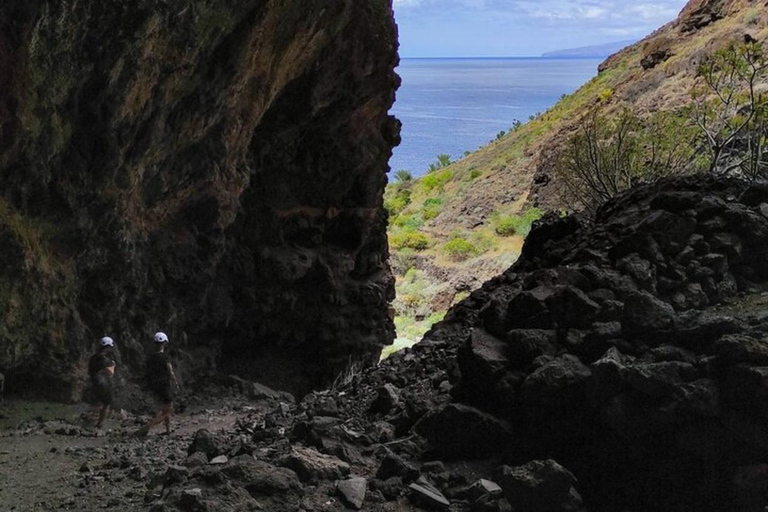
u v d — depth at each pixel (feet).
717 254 15.19
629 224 17.46
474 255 155.33
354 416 17.80
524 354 13.88
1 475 20.51
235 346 55.11
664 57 166.91
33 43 30.17
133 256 40.34
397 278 160.76
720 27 157.79
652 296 13.55
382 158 61.21
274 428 18.51
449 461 14.01
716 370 11.34
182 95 38.47
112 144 35.27
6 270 32.73
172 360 45.98
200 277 46.16
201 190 44.06
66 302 36.19
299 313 56.54
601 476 12.14
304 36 45.85
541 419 13.10
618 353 12.73
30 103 31.40
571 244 20.76
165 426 32.76
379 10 53.11
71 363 36.11
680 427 11.22
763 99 40.93
